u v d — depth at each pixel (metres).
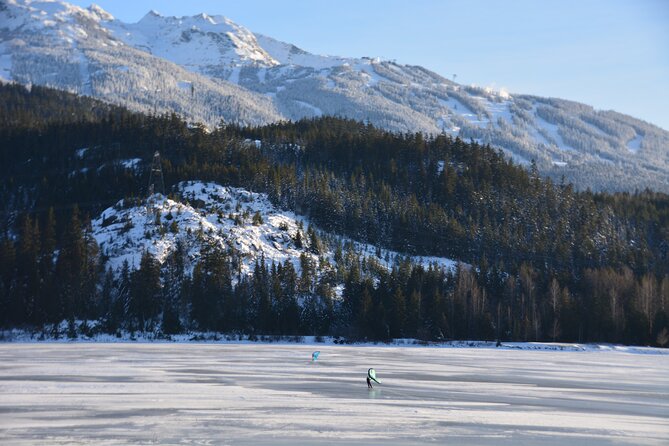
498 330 136.00
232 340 127.12
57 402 45.94
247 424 38.69
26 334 124.12
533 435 37.62
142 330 130.00
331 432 36.91
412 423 39.94
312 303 140.00
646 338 132.62
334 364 79.81
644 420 43.50
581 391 58.34
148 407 44.09
